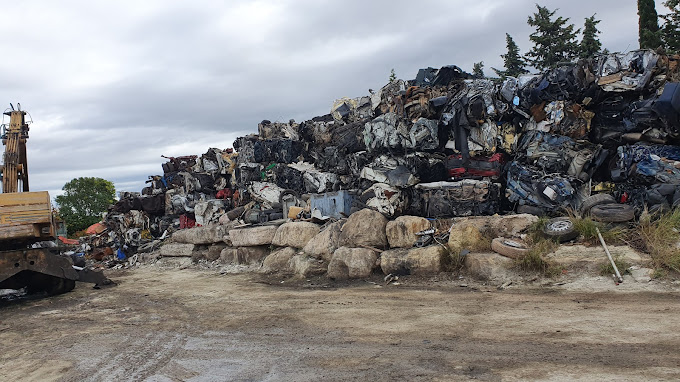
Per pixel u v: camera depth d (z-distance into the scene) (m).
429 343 5.42
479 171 12.61
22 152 13.15
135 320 8.00
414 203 12.97
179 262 17.97
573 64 11.62
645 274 7.39
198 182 21.67
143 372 5.15
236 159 20.98
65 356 6.00
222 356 5.54
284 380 4.59
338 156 16.14
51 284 11.93
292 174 17.39
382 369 4.66
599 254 8.19
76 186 53.97
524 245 9.02
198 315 8.03
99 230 25.78
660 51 11.14
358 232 11.11
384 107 15.48
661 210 9.09
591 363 4.36
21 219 10.45
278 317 7.38
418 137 13.24
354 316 7.06
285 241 13.31
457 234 10.09
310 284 10.66
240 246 15.09
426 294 8.30
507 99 12.43
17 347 6.75
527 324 5.85
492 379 4.18
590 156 11.37
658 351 4.52
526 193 11.63
